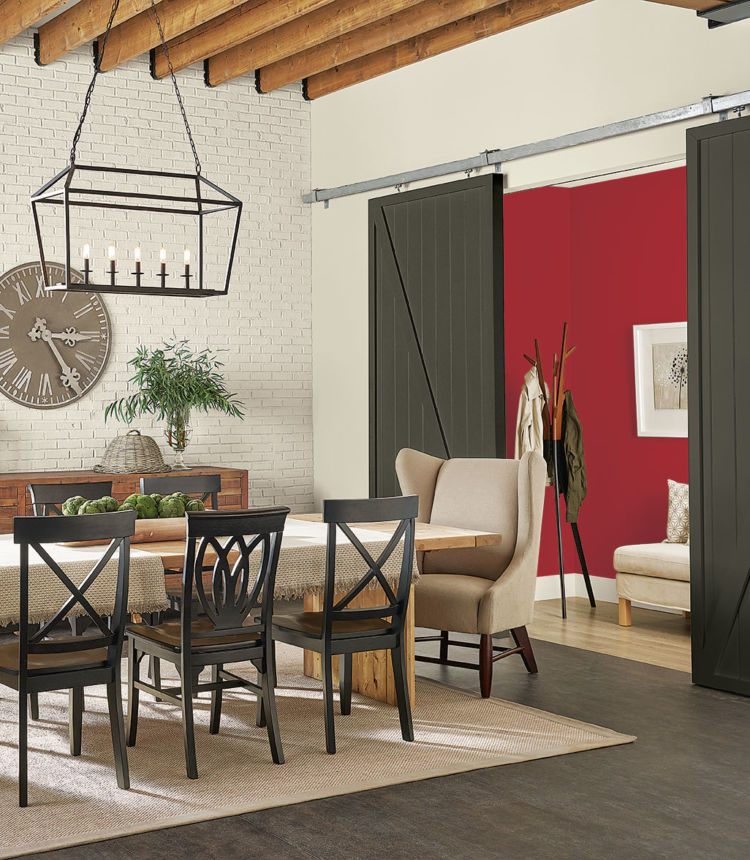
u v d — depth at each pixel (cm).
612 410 766
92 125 762
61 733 452
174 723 466
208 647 401
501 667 564
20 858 323
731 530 512
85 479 704
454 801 369
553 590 780
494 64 672
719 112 541
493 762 408
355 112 793
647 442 744
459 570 549
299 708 488
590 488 782
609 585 768
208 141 805
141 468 727
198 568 396
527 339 769
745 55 530
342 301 812
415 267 714
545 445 729
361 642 430
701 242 520
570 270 788
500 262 655
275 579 422
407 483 575
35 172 744
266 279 831
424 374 708
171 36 677
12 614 380
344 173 807
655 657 588
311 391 852
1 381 733
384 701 499
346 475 816
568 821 351
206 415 809
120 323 776
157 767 405
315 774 396
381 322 745
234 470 759
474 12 627
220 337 814
